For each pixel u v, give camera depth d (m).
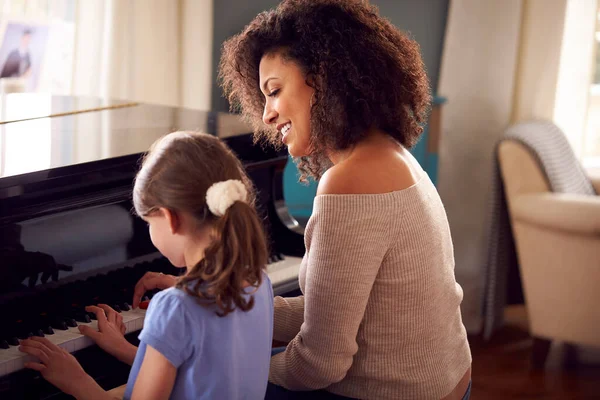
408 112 1.62
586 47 3.84
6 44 3.32
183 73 3.76
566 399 3.12
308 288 1.49
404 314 1.52
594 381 3.30
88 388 1.43
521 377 3.31
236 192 1.32
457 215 3.89
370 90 1.52
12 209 1.58
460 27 3.73
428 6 3.90
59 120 2.30
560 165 3.38
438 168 3.85
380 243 1.47
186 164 1.34
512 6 3.65
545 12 3.66
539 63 3.71
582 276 3.19
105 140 1.99
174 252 1.40
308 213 3.61
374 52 1.55
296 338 1.57
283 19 1.60
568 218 3.12
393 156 1.54
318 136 1.56
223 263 1.29
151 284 1.77
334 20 1.55
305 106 1.59
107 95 3.51
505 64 3.71
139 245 1.91
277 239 2.27
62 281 1.74
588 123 3.97
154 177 1.35
